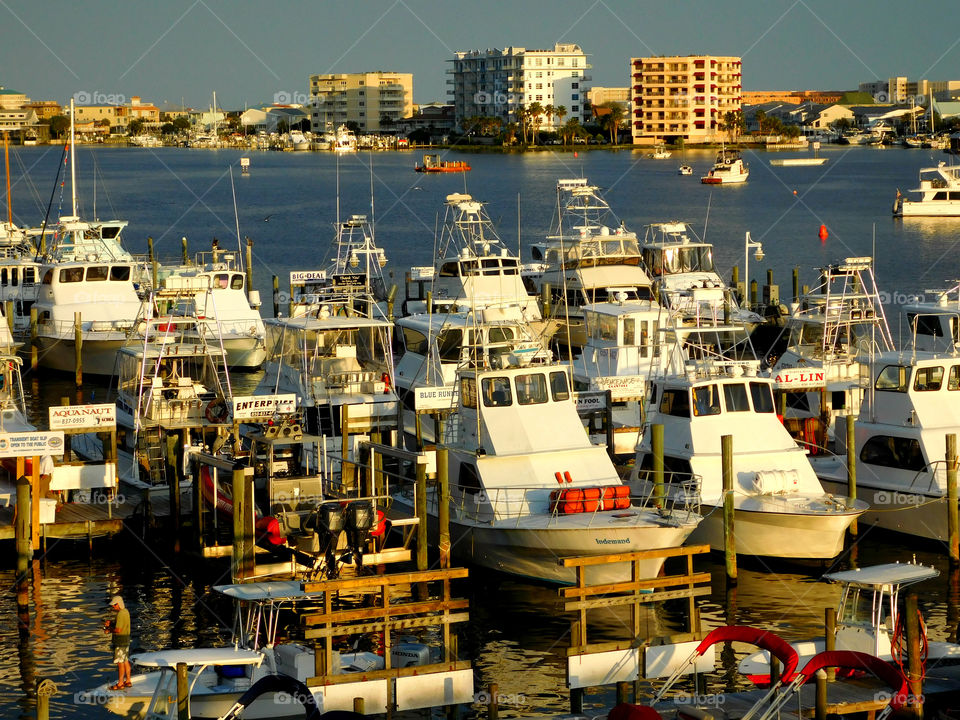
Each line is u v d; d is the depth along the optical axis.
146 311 98.62
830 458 82.44
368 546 64.62
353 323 93.69
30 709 53.06
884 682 51.44
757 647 58.59
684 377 76.94
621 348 102.56
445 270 127.75
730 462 68.25
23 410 89.00
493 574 69.62
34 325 123.94
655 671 53.69
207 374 91.94
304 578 63.94
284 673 53.19
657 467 72.81
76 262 124.25
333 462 78.19
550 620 63.56
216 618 63.50
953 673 52.94
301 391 91.44
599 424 93.44
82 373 121.38
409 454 66.00
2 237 155.88
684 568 70.94
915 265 190.00
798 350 101.94
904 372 77.69
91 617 63.62
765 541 70.62
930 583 68.50
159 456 81.00
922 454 75.38
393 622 52.56
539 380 74.31
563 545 65.31
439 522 64.88
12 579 69.00
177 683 49.00
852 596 55.09
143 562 71.50
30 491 68.12
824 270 104.81
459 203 132.88
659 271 139.38
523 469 70.62
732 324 121.69
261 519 66.44
